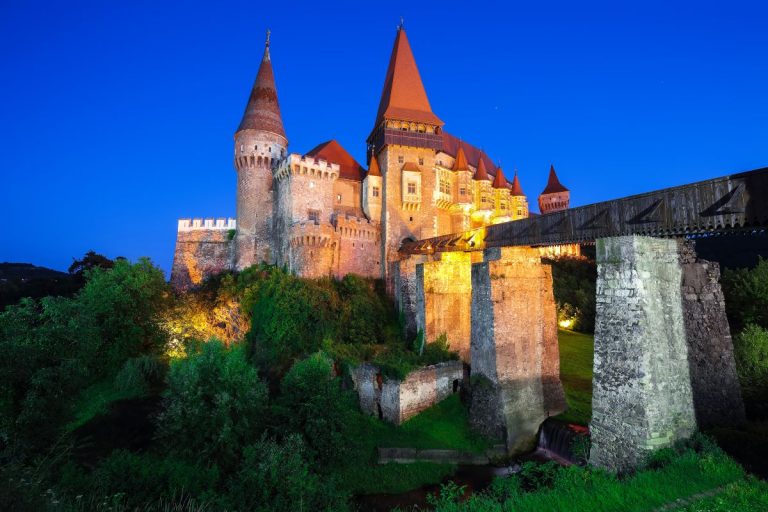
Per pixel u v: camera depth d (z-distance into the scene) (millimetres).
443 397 27797
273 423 21516
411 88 55562
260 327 39781
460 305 34031
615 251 15008
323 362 23891
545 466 15203
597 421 15125
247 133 53281
